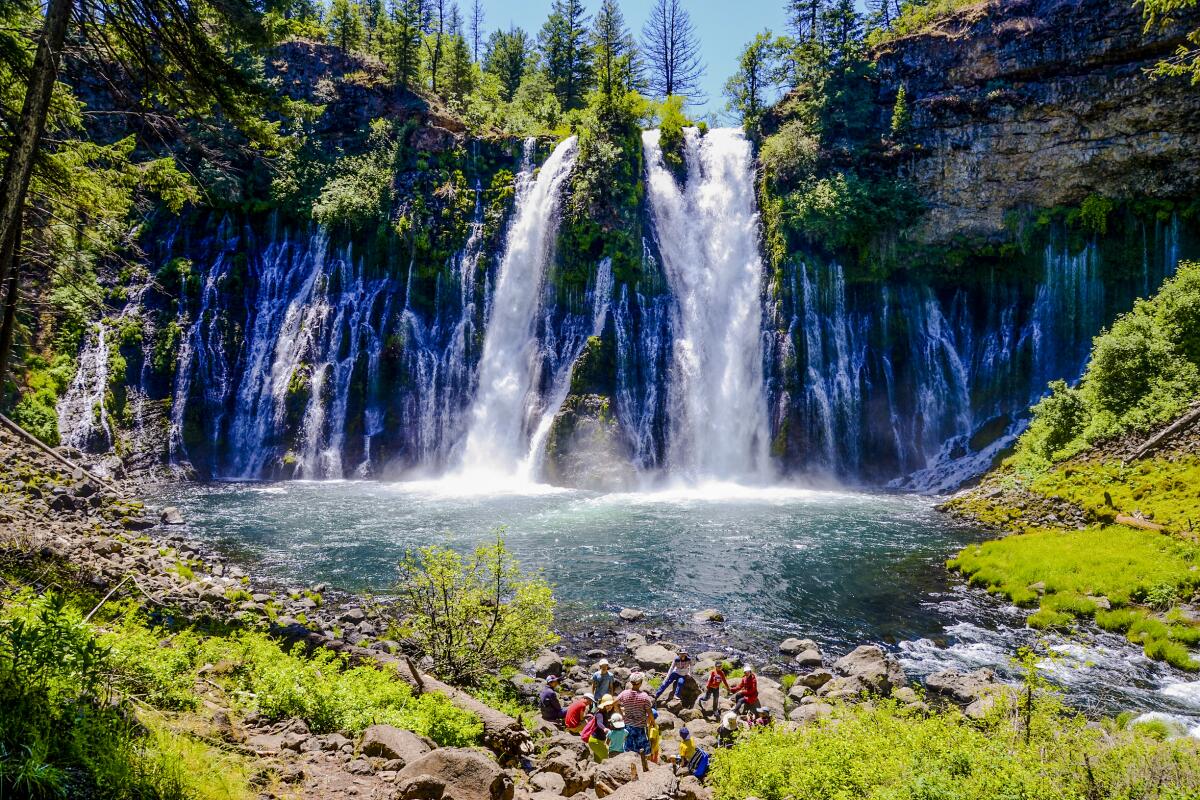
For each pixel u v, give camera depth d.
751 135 54.31
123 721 6.69
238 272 48.97
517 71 94.50
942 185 48.47
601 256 48.22
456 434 47.47
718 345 48.22
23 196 11.33
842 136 51.56
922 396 47.72
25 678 6.18
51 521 22.16
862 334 48.88
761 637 18.86
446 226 51.19
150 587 17.47
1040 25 45.44
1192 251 43.12
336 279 50.09
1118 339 33.31
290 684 9.98
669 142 53.84
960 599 21.69
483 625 14.37
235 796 6.61
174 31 13.46
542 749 11.28
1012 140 46.44
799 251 48.59
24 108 11.25
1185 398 30.31
